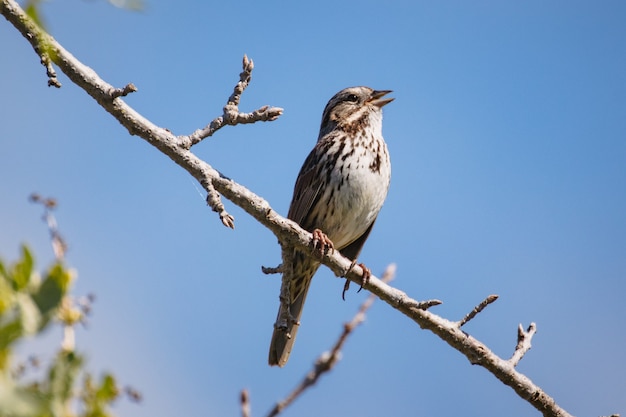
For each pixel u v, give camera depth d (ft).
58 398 15.58
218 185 37.06
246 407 30.81
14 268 15.78
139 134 36.04
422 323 39.91
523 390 40.06
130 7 16.46
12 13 33.63
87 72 35.35
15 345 15.26
